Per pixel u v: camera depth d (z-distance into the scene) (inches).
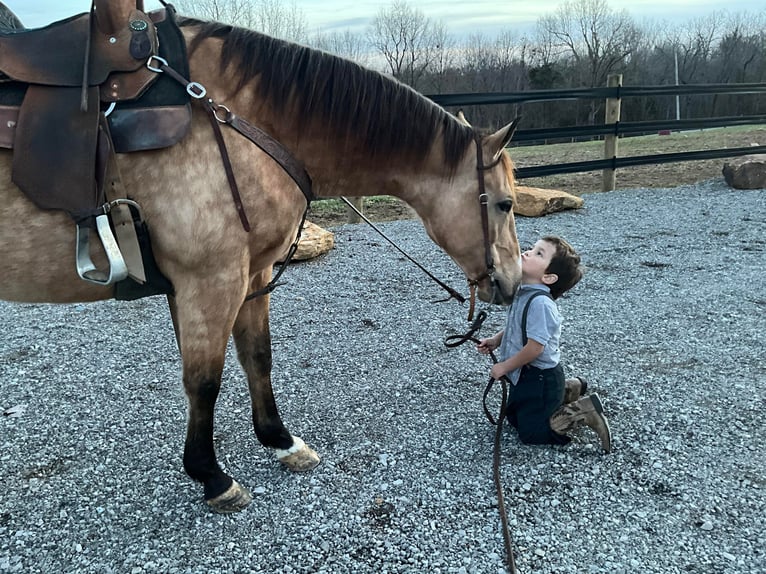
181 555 78.2
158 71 71.6
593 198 321.7
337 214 313.4
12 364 135.3
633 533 80.5
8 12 88.4
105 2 69.7
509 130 86.6
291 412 113.6
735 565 74.4
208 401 82.9
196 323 78.4
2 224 69.4
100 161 69.1
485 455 99.3
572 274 100.4
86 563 76.9
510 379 101.8
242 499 87.0
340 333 152.6
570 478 92.7
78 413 113.7
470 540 79.7
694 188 340.8
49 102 68.9
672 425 106.6
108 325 160.6
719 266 203.2
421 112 86.9
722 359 133.0
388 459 98.3
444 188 90.3
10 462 98.2
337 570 74.9
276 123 80.7
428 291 186.4
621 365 131.4
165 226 73.0
